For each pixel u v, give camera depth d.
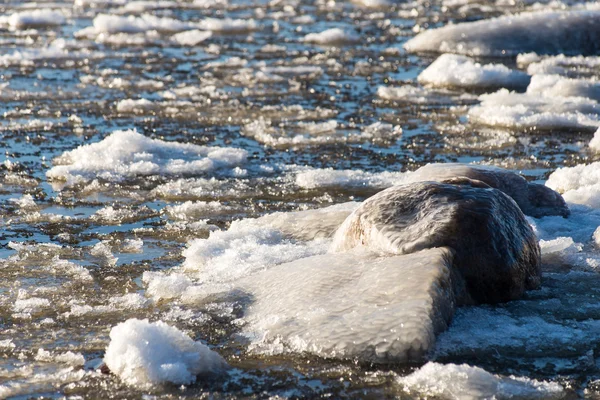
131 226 20.75
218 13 63.12
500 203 16.33
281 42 50.75
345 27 56.22
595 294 15.89
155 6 66.75
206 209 22.09
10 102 34.62
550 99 34.16
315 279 15.09
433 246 15.27
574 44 47.59
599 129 28.52
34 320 15.09
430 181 16.98
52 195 23.22
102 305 15.70
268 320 14.34
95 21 53.72
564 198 21.98
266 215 20.16
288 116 32.91
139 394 12.42
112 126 31.03
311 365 13.12
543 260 17.55
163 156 26.78
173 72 41.50
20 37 51.78
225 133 30.41
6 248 18.92
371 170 26.00
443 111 33.91
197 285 16.33
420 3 68.56
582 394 12.38
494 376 12.41
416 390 12.35
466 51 47.00
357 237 16.47
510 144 28.97
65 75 40.28
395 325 13.33
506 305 15.35
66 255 18.53
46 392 12.53
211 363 13.05
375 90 37.88
